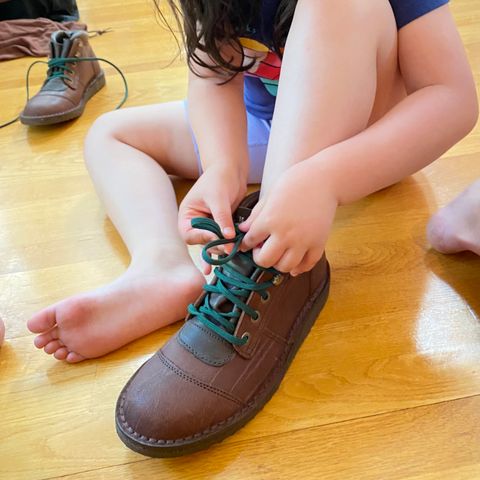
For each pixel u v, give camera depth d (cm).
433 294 75
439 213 80
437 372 65
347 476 56
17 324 76
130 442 57
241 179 70
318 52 56
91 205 97
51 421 64
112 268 84
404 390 63
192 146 92
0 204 99
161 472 58
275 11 69
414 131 61
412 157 62
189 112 79
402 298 74
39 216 96
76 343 69
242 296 63
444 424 60
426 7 64
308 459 58
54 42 126
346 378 65
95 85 134
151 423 57
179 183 99
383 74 65
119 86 137
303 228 55
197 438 57
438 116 63
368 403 62
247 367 62
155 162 91
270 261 56
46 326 68
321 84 56
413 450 58
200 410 58
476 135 103
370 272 79
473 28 140
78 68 127
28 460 60
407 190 93
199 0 66
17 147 116
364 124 60
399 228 86
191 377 60
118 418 59
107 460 60
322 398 63
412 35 65
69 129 121
